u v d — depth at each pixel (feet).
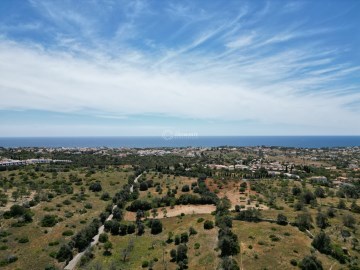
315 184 537.65
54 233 303.89
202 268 228.43
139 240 305.94
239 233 277.03
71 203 403.34
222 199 416.26
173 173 623.77
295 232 277.44
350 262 226.58
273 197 419.54
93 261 258.57
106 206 404.16
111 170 638.53
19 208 333.62
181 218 359.46
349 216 304.50
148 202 417.28
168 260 250.98
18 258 250.78
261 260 225.56
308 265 209.67
